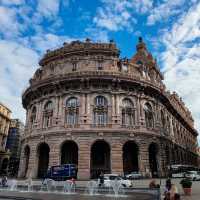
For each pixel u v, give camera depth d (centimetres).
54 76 5538
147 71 6397
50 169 4675
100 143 5194
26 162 5678
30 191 2931
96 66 5725
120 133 5003
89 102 5256
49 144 5100
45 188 3297
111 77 5334
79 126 5050
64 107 5366
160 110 6212
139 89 5616
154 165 5597
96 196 2370
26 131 5988
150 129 5447
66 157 5284
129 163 5341
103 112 5238
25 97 6281
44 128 5378
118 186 3353
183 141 8556
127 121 5291
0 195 2348
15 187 3412
